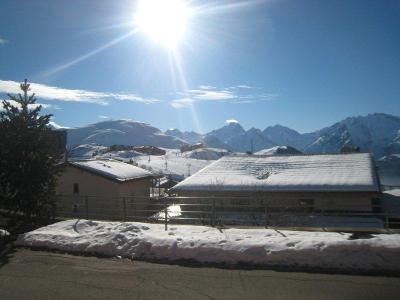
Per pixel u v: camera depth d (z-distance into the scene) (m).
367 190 28.53
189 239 12.45
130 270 11.23
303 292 9.41
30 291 9.94
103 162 35.50
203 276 10.61
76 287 10.12
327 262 10.91
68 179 31.92
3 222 16.80
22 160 16.08
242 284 9.99
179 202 32.03
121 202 30.78
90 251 12.74
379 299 8.94
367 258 10.77
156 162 144.12
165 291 9.71
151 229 14.49
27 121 16.50
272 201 27.52
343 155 34.94
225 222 23.55
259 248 11.52
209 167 35.47
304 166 33.38
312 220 23.86
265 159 35.88
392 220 26.00
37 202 16.42
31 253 12.94
